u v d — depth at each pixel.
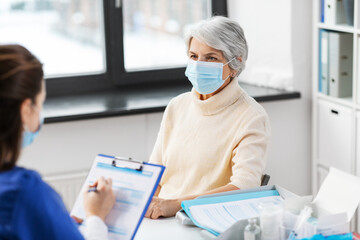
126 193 1.57
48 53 3.35
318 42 3.04
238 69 2.16
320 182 3.20
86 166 3.10
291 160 3.32
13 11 3.23
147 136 3.17
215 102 2.14
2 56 1.24
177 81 3.61
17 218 1.20
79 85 3.40
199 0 3.56
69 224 1.29
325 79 3.02
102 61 3.47
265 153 2.07
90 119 3.01
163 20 3.51
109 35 3.41
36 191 1.24
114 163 1.64
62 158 3.05
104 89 3.47
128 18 3.44
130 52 3.50
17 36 3.27
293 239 1.49
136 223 1.52
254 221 1.58
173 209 1.87
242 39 2.14
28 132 1.31
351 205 1.59
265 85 3.35
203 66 2.12
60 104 3.14
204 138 2.16
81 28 3.38
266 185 2.00
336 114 2.98
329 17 2.93
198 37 2.09
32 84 1.26
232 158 2.08
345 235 1.48
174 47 3.59
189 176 2.17
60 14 3.31
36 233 1.23
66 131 3.02
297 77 3.20
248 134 2.05
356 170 2.90
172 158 2.23
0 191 1.21
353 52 2.86
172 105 2.33
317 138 3.17
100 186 1.54
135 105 3.07
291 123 3.27
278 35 3.21
